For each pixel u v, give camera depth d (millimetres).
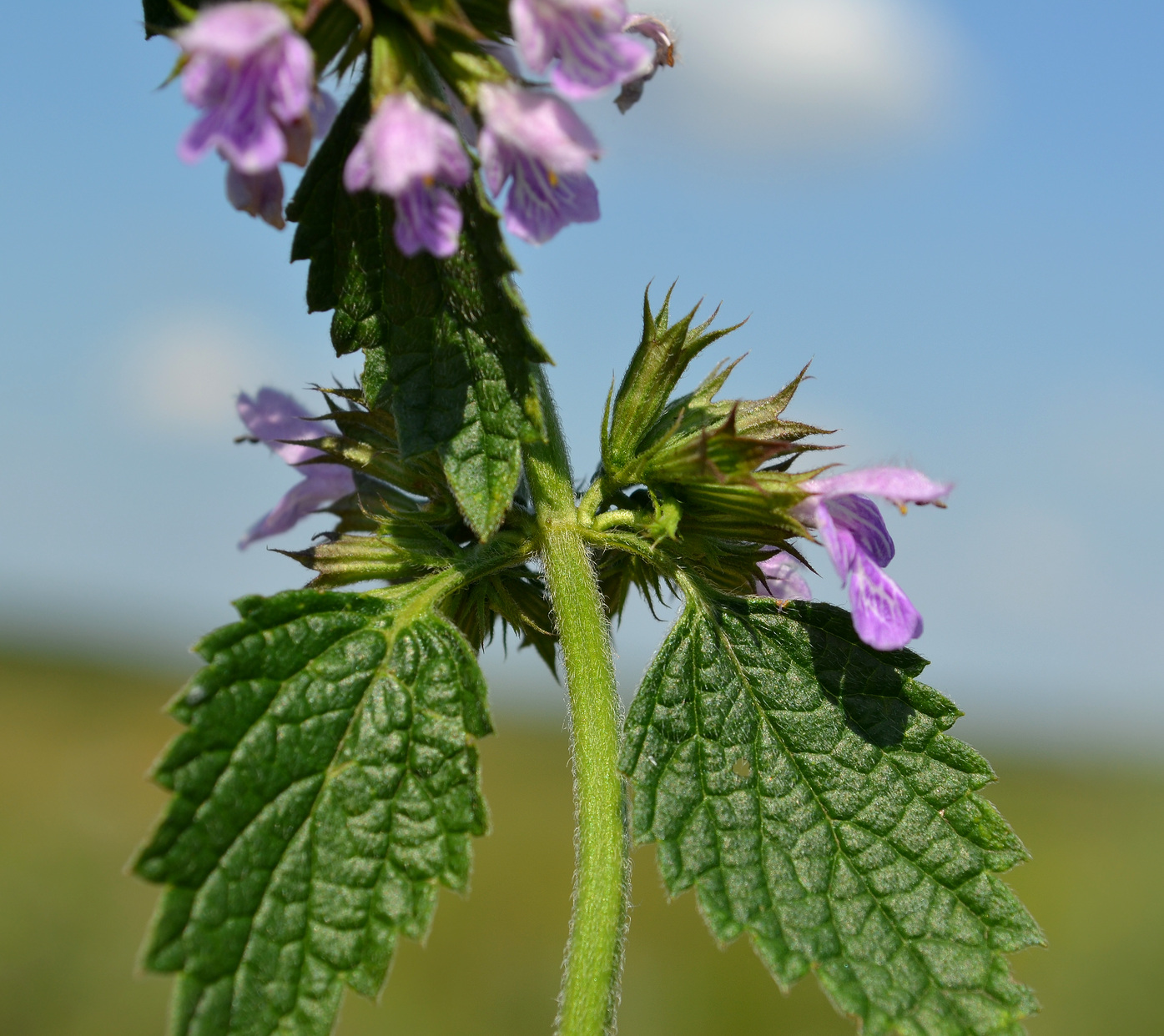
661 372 196
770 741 192
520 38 178
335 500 211
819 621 195
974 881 190
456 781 185
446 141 179
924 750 193
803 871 189
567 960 187
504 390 187
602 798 190
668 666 192
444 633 188
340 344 188
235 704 182
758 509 194
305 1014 179
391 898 182
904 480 193
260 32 177
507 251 185
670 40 204
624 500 198
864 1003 184
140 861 177
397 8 182
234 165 184
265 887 180
